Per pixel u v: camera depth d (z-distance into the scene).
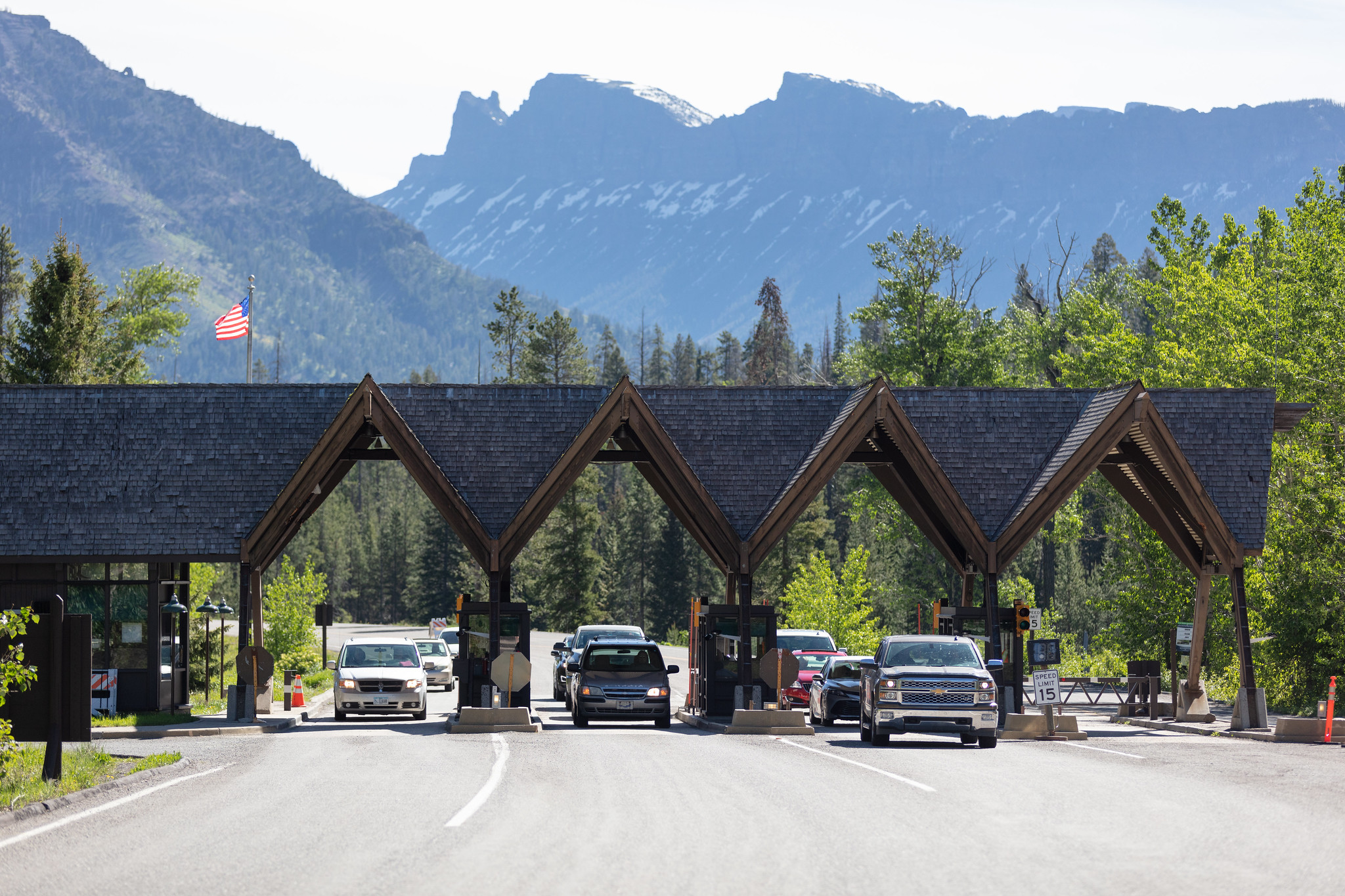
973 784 31.38
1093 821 25.06
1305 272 87.75
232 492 60.75
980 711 45.44
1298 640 79.81
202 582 104.69
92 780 31.02
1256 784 31.73
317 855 21.14
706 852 21.28
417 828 24.05
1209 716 63.12
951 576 149.38
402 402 63.44
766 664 55.91
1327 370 80.56
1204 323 95.50
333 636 183.38
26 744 40.84
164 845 22.25
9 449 61.78
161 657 62.12
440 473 60.06
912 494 68.56
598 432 60.38
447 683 97.75
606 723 63.78
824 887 18.36
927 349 137.75
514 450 62.62
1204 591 64.75
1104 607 106.38
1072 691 81.88
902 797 28.78
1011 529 60.44
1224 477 62.25
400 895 17.81
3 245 159.88
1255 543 60.22
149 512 60.09
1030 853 21.30
